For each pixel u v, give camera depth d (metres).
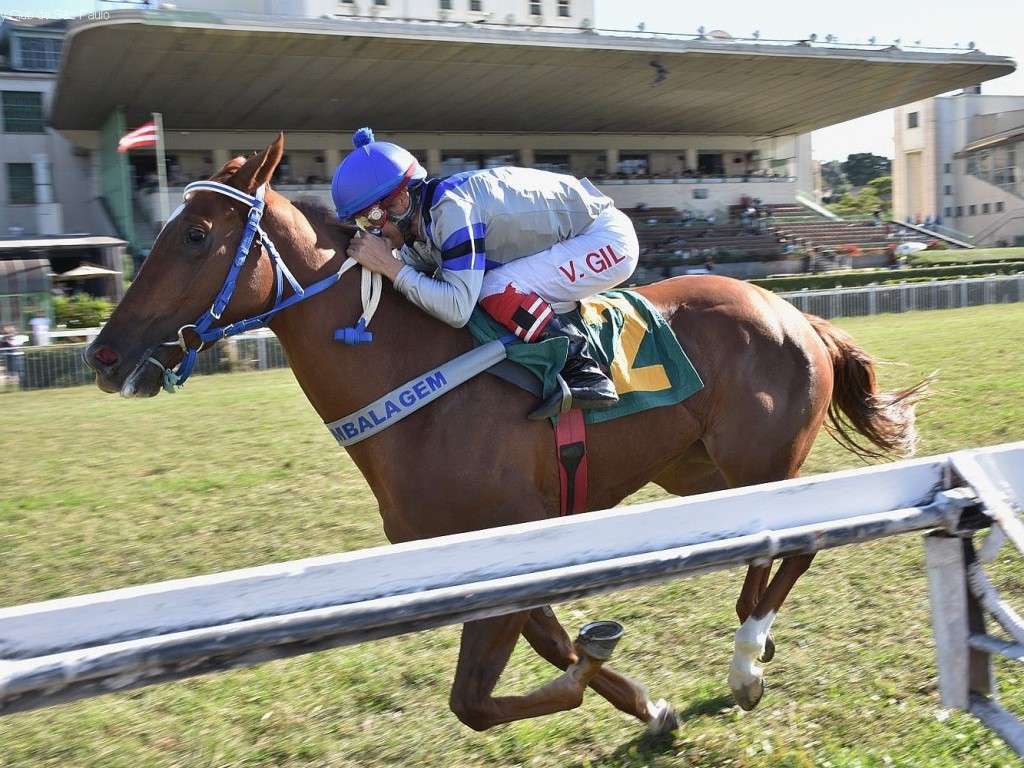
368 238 2.37
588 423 2.44
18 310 17.53
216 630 1.45
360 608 1.54
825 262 28.09
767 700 2.76
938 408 6.68
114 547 4.46
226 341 13.84
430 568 1.65
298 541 4.46
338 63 22.67
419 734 2.65
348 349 2.35
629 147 33.22
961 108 42.41
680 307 2.76
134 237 22.69
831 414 3.16
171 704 2.85
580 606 3.49
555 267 2.47
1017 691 2.66
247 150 27.64
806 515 2.01
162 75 22.03
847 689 2.78
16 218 26.52
